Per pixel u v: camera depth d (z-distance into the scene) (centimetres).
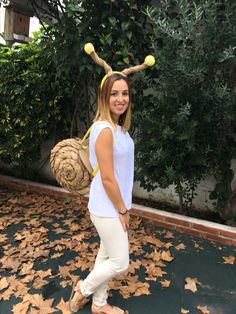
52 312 230
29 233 347
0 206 430
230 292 262
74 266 289
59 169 200
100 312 225
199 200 424
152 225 384
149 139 364
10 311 232
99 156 179
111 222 189
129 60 361
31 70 451
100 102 189
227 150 362
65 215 405
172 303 247
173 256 316
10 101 459
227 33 301
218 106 317
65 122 498
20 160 496
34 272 278
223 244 343
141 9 356
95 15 354
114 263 199
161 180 360
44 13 445
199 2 311
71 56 369
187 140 329
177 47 310
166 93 333
